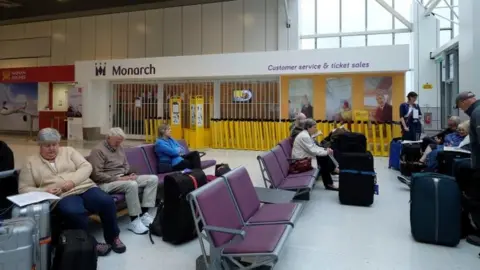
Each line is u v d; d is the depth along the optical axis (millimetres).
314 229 3766
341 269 2828
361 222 3992
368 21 14016
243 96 11836
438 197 3287
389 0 13797
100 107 13430
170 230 3344
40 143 3094
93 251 2434
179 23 15070
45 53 17219
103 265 2896
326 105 10547
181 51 15070
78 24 16594
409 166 5906
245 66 10922
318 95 10609
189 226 3367
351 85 10289
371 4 13961
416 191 3398
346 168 4711
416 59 12195
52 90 15508
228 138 11203
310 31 14625
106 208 3135
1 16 16656
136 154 4656
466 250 3203
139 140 13148
